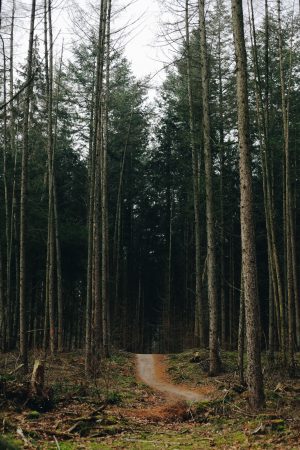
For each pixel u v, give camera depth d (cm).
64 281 3228
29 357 1912
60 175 3350
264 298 3194
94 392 1286
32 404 997
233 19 1118
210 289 1773
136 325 3925
